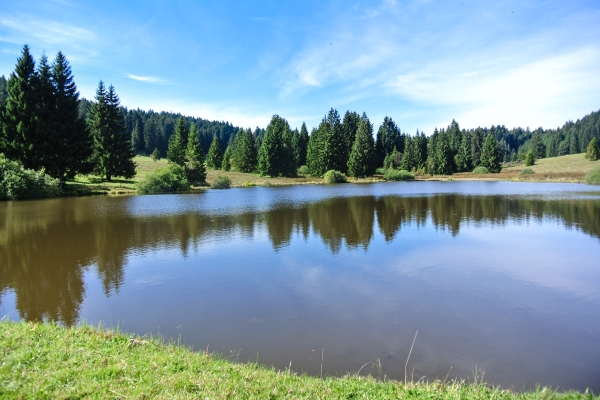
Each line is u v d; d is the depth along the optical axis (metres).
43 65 38.28
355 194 39.97
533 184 52.56
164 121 136.38
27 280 10.40
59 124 38.16
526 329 7.32
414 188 49.28
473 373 5.71
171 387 4.11
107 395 3.87
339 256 13.04
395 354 6.31
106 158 47.75
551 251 13.57
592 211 23.38
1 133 35.72
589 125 120.62
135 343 5.57
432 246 14.48
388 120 98.56
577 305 8.56
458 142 96.81
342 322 7.64
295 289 9.69
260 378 4.63
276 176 79.19
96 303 8.71
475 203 28.95
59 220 20.95
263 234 17.08
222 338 6.91
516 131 173.12
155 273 11.08
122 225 19.45
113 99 48.88
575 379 5.56
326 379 5.00
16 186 31.70
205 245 14.83
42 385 3.98
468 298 9.03
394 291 9.52
